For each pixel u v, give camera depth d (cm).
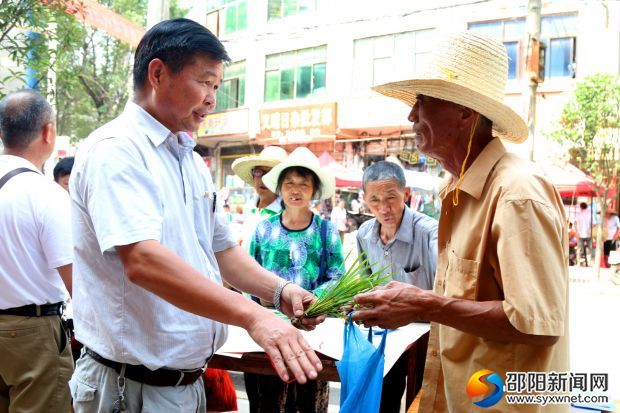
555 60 1325
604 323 683
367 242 310
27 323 232
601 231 1145
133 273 147
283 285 200
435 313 160
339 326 256
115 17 613
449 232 188
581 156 1220
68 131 1553
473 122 176
